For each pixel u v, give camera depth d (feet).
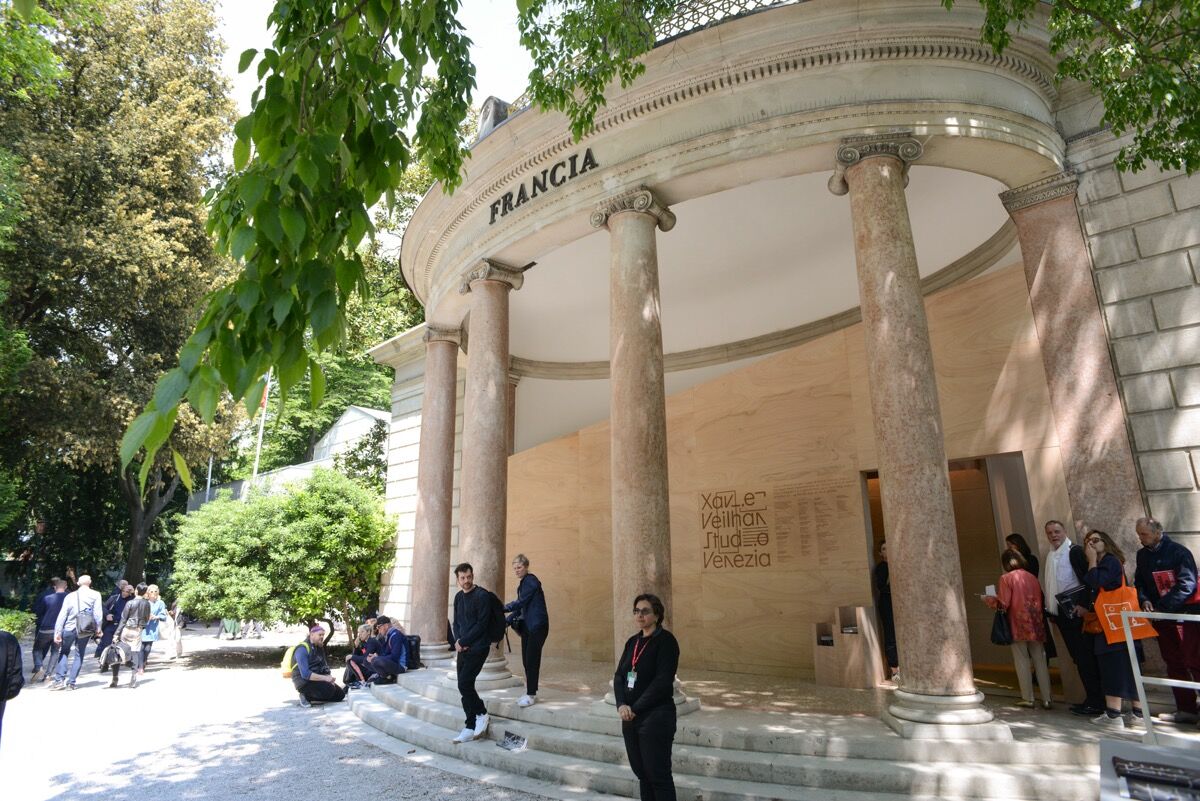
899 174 24.88
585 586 44.70
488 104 37.17
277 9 10.76
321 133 9.09
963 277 40.09
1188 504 23.67
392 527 56.13
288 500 53.06
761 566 35.78
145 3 85.97
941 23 25.46
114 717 32.68
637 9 23.99
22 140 67.62
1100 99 27.73
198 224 81.82
